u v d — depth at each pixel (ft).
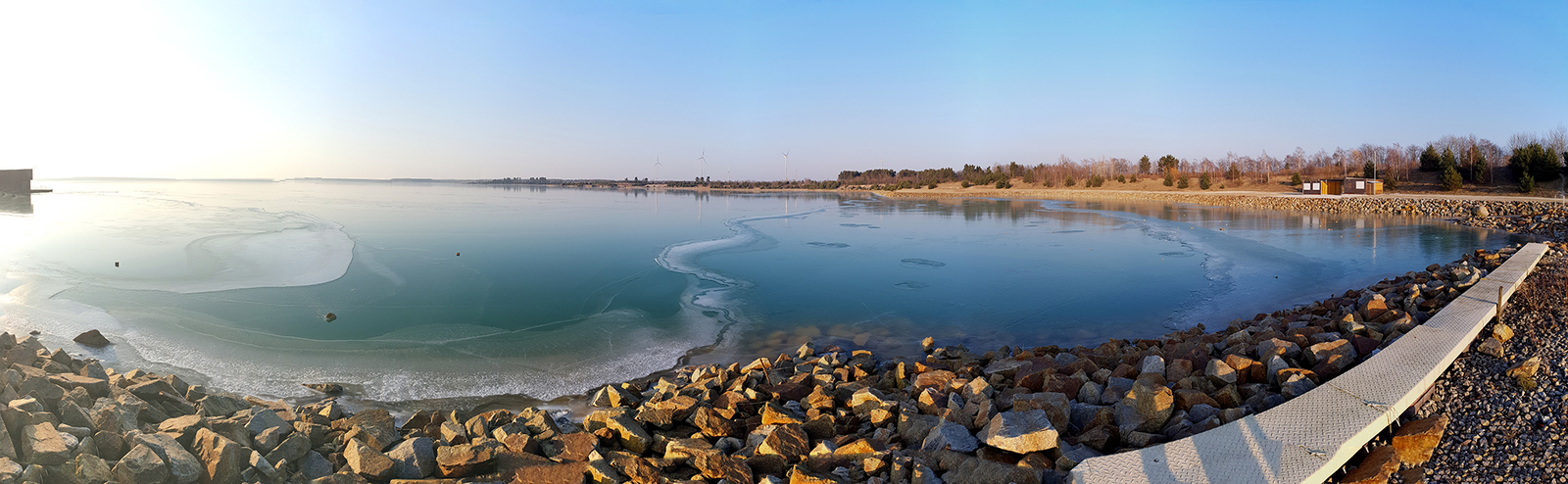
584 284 66.95
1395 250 92.02
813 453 23.24
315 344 43.70
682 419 28.17
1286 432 20.33
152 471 17.25
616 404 32.76
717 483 21.27
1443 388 25.41
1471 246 95.45
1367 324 37.22
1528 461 18.98
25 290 57.31
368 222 133.18
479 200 261.65
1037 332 50.52
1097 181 347.56
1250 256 87.66
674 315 54.34
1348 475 19.31
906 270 78.23
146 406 22.53
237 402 27.37
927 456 21.39
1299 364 29.94
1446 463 19.63
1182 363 29.35
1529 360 24.95
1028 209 208.13
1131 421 23.13
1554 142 241.14
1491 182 208.44
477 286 65.10
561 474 20.99
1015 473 18.98
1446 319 32.99
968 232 124.67
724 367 41.06
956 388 30.25
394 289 62.64
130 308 51.70
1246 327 44.01
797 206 237.86
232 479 18.52
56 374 24.04
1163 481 17.94
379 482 20.39
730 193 438.81
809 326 51.90
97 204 190.60
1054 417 23.77
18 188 233.96
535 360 41.55
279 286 62.49
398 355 41.78
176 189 415.64
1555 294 39.24
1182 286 67.62
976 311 57.47
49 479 16.85
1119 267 79.82
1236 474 18.12
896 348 46.16
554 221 144.46
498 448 21.83
